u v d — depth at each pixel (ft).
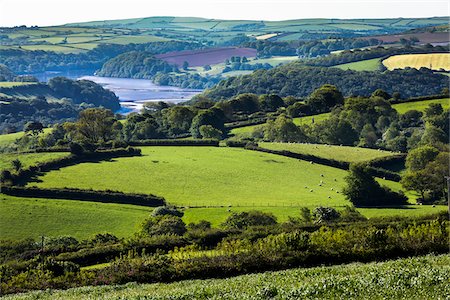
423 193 336.90
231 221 266.77
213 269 141.08
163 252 184.14
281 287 92.79
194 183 363.56
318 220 256.11
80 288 132.67
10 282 147.84
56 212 295.07
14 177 340.18
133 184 352.69
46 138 517.96
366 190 318.24
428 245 144.97
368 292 84.23
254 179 375.25
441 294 79.82
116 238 252.62
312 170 398.42
